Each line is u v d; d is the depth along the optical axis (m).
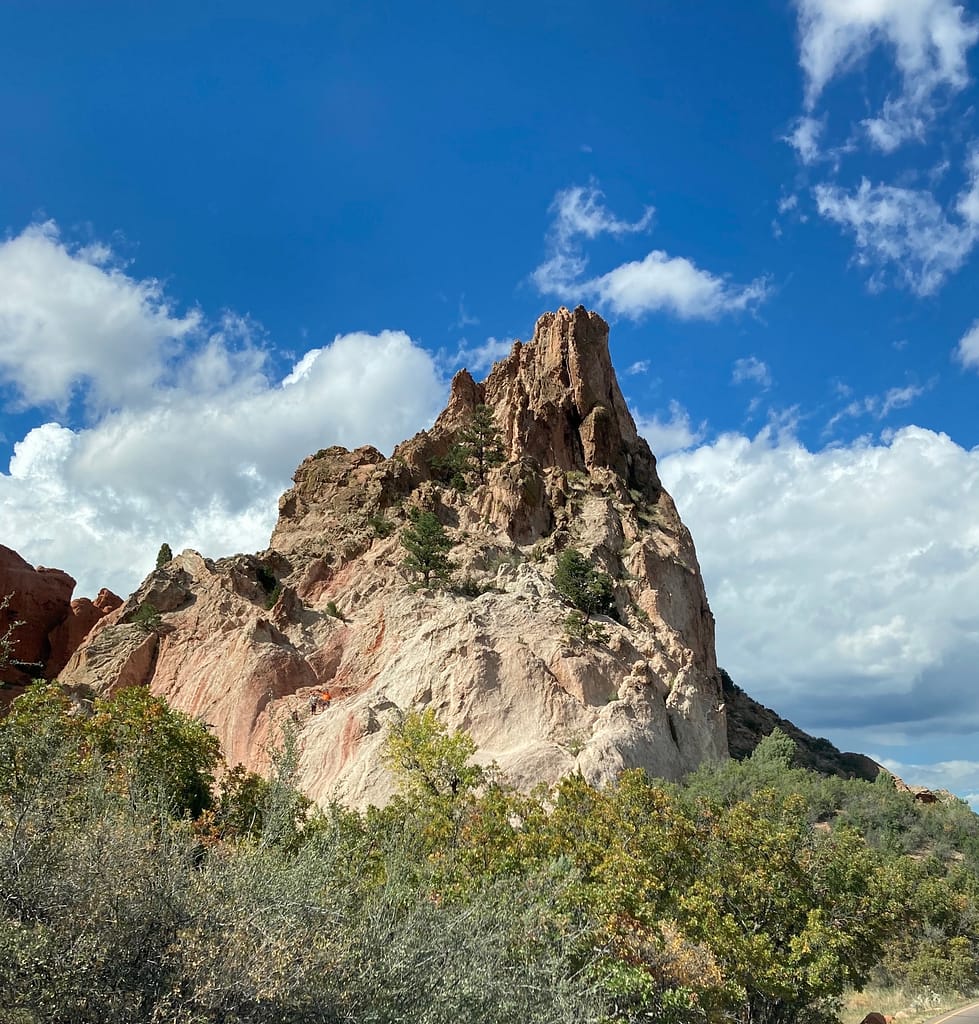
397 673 70.38
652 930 23.88
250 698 74.19
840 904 30.05
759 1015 28.34
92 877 13.70
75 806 16.33
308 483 120.06
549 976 16.42
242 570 97.12
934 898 47.00
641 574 95.75
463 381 130.25
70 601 113.25
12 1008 12.04
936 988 44.44
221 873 14.95
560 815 31.39
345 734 62.59
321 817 28.91
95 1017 12.52
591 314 130.00
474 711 63.59
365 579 90.38
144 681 87.12
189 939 13.34
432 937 15.95
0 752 17.62
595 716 63.78
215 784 39.78
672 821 31.27
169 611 94.69
